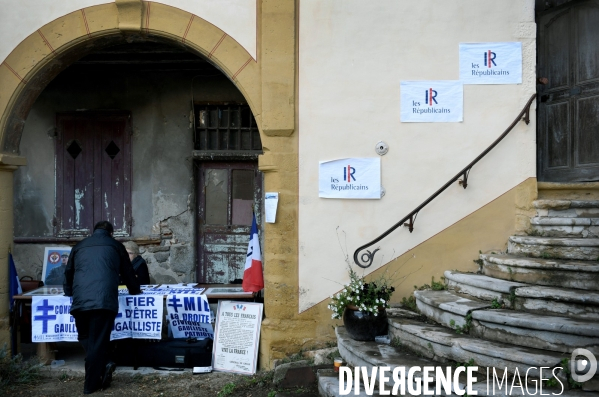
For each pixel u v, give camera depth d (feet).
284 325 18.33
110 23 18.78
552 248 15.99
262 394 16.16
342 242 18.34
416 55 18.22
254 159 25.35
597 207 17.25
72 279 17.62
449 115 18.15
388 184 18.28
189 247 25.46
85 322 17.13
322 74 18.38
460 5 18.16
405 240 18.20
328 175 18.34
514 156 18.04
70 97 25.67
